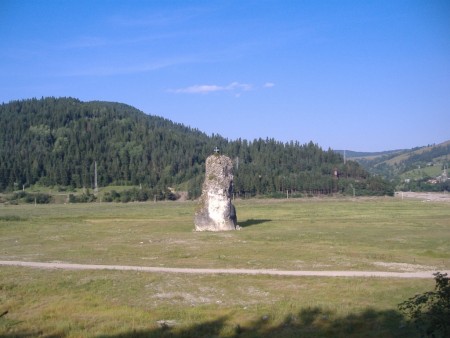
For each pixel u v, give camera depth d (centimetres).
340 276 3011
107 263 3638
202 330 2100
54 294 2750
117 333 2062
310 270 3247
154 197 15862
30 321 2275
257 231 5688
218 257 3834
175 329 2109
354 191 16300
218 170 5978
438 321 1444
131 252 4178
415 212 8912
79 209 11794
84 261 3725
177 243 4712
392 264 3428
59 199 16025
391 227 6003
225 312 2366
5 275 3175
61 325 2183
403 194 17675
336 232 5472
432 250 4066
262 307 2430
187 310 2414
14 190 17688
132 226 6750
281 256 3822
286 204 12400
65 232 5966
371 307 2345
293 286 2816
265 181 16275
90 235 5612
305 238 4978
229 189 6012
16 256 4012
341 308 2342
